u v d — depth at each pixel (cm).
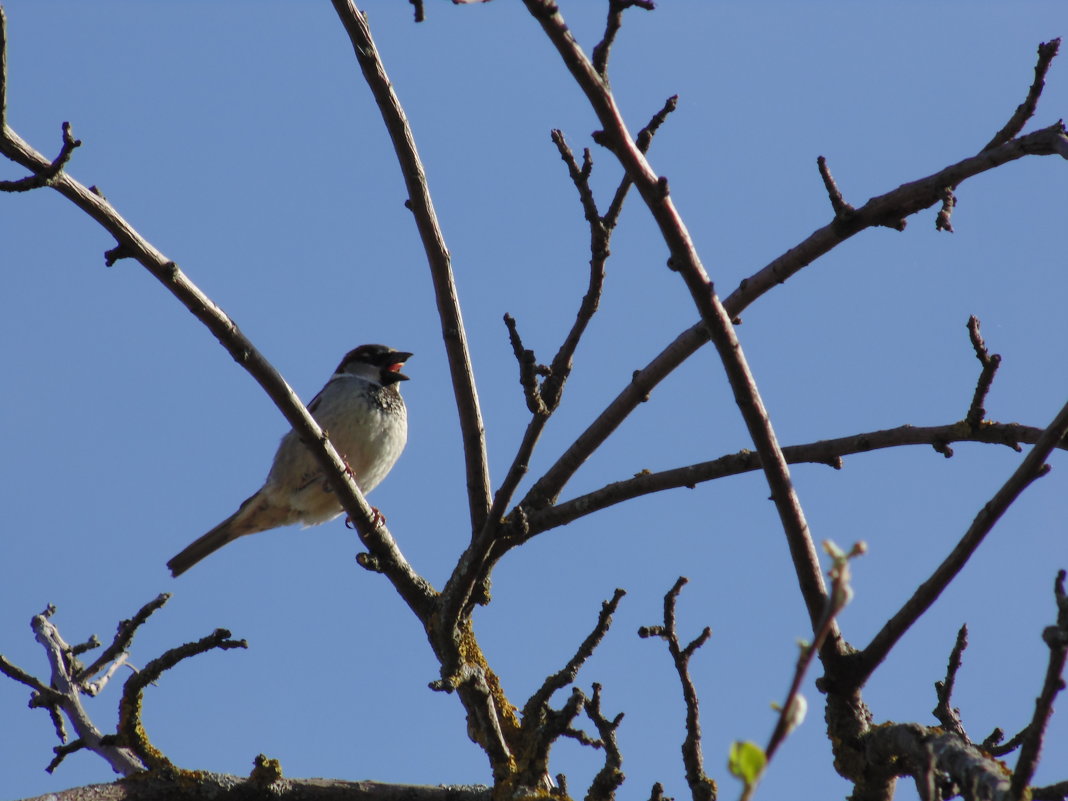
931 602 663
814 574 681
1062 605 464
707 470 889
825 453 881
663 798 767
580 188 788
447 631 891
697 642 775
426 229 905
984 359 809
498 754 864
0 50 636
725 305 881
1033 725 479
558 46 567
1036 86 770
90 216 718
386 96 884
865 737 682
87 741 891
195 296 770
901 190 796
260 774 842
